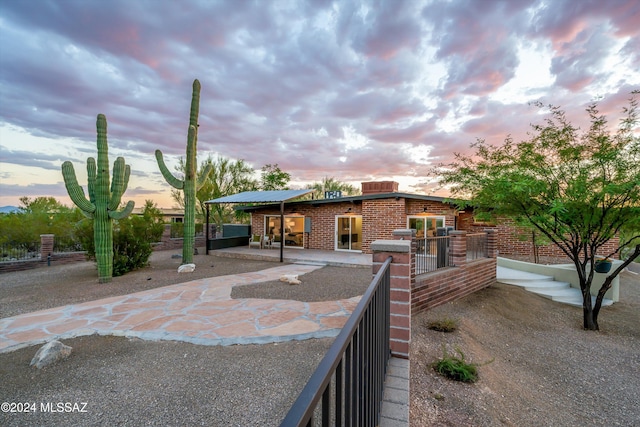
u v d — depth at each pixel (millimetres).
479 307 7887
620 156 6449
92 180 8914
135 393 3127
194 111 11406
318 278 9227
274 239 17375
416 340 5328
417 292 6742
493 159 8055
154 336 4602
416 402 3500
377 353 2201
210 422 2680
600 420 4129
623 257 11734
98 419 2723
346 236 15305
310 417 636
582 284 7781
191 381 3350
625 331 7598
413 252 6578
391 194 13516
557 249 12930
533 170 7383
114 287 8180
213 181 23719
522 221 8195
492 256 10375
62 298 7066
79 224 11430
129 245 10539
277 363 3762
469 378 4172
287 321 5262
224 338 4508
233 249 15852
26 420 2711
